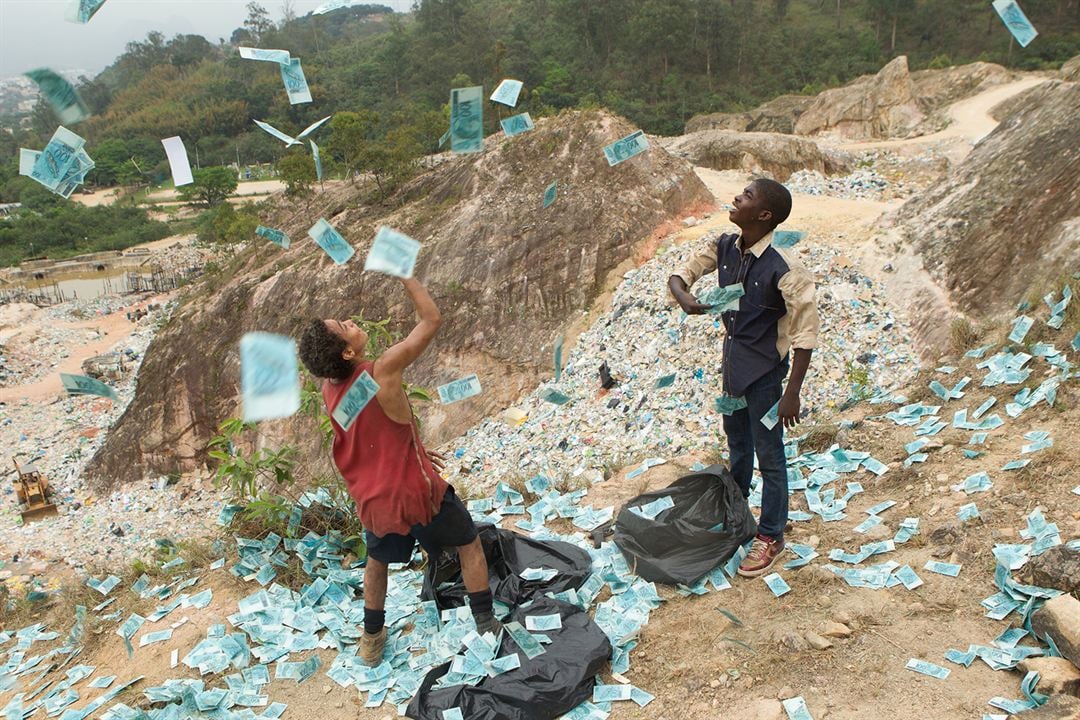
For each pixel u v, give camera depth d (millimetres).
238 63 77938
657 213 13008
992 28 56125
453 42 59719
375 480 3109
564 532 4457
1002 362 5191
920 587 3344
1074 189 6281
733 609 3459
